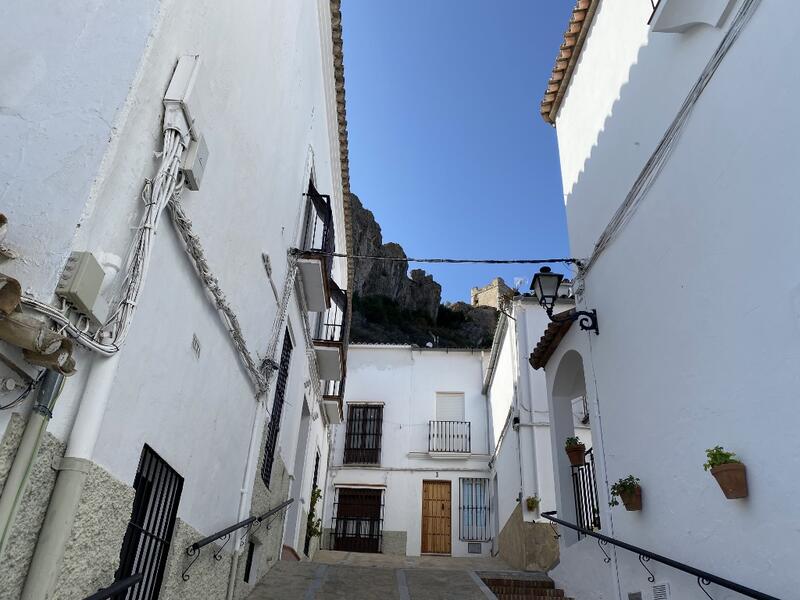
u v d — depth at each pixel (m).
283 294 7.05
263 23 5.46
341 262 14.30
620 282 5.99
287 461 8.39
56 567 2.31
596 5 7.33
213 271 4.38
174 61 3.31
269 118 5.81
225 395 4.93
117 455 2.96
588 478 7.07
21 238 2.42
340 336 11.30
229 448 5.20
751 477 3.74
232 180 4.63
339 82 9.80
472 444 17.06
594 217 6.95
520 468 11.23
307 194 8.46
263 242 5.89
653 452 5.05
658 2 4.94
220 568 5.16
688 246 4.70
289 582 6.93
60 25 2.92
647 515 5.08
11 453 2.16
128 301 2.75
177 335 3.71
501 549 13.43
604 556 5.92
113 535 2.86
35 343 2.09
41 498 2.36
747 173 3.98
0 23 2.89
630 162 6.06
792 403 3.42
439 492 16.39
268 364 6.24
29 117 2.69
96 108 2.74
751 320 3.83
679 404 4.67
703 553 4.21
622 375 5.78
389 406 17.75
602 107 6.99
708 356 4.31
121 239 2.76
